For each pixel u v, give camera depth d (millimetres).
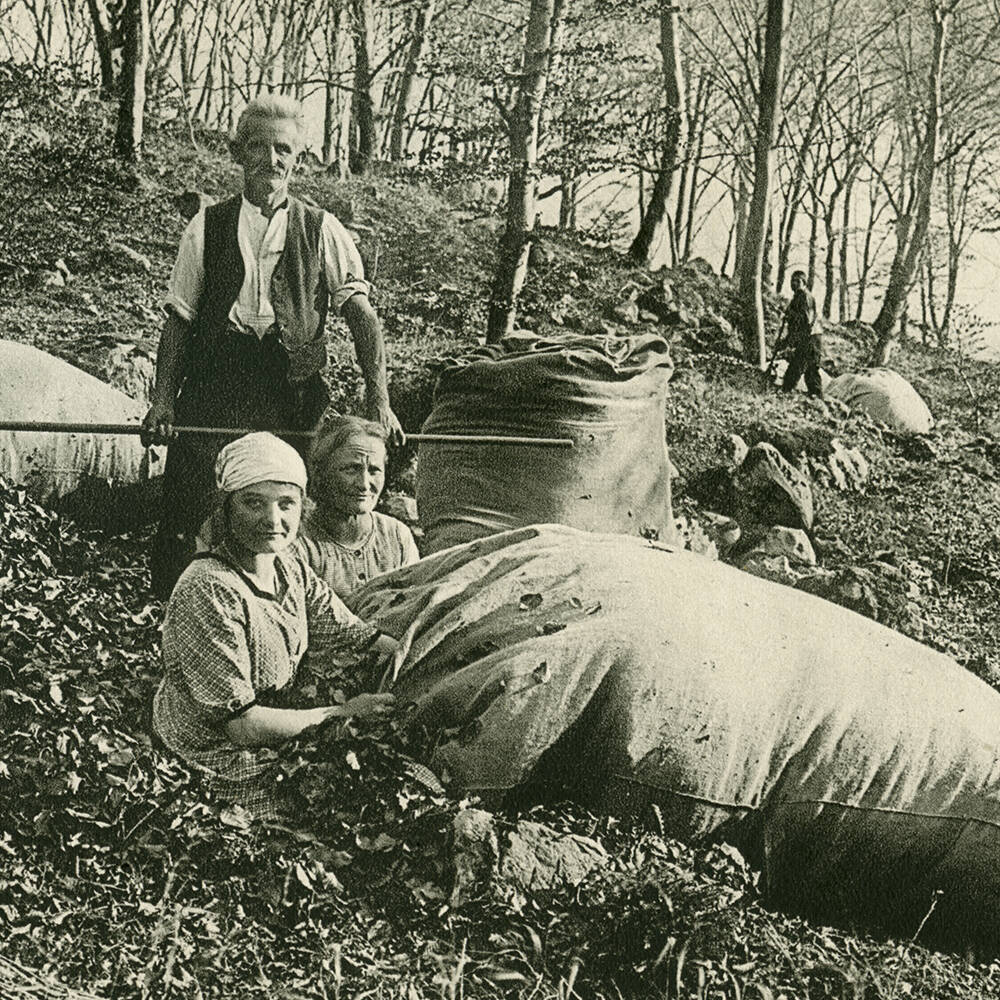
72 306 12562
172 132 20406
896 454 15992
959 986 4730
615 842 4641
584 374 6969
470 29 14648
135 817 4090
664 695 4668
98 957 3693
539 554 4934
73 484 6898
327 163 22141
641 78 21031
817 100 28344
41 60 28000
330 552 5195
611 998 4070
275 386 5785
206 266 5676
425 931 4082
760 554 10844
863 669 5020
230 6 27906
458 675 4617
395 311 15945
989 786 4934
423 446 7207
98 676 4836
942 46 22406
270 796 4266
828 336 24312
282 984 3754
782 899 4938
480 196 20484
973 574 12586
